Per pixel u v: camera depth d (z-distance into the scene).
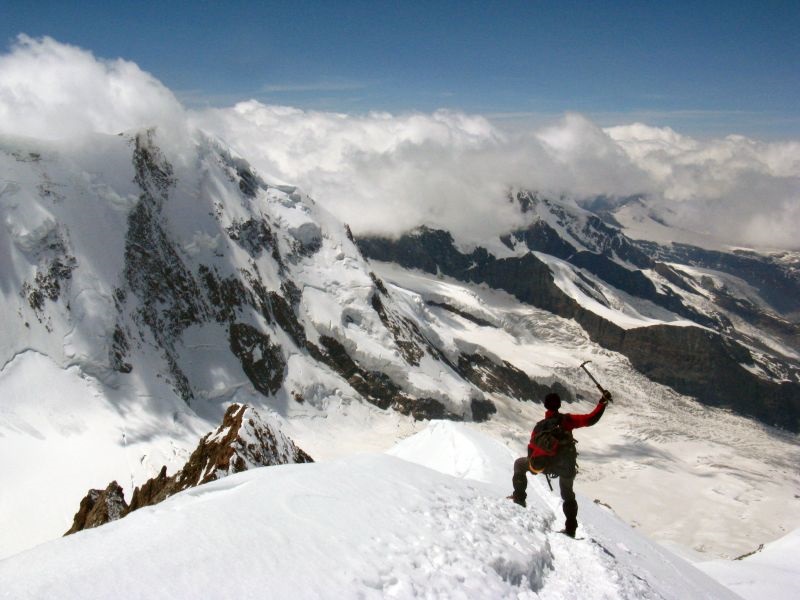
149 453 113.19
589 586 11.22
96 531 8.71
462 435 30.00
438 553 9.87
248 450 29.02
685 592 14.48
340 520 10.08
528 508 14.58
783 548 32.66
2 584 6.75
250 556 8.21
